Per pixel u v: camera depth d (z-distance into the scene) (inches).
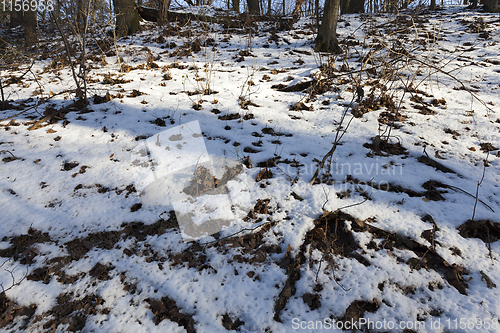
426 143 131.9
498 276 74.3
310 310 69.2
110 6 379.9
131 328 66.3
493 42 285.3
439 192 103.1
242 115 164.9
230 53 295.4
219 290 73.9
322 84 192.7
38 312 70.7
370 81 198.7
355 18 457.7
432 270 76.8
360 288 72.7
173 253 84.0
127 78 221.0
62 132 145.4
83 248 86.5
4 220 94.6
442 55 262.1
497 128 138.9
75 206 100.8
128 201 102.6
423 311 67.9
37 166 120.8
